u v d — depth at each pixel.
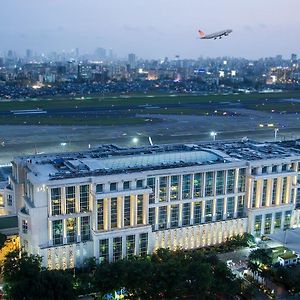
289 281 180.12
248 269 196.25
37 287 157.75
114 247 198.38
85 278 180.62
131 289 170.62
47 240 191.75
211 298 169.00
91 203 195.00
